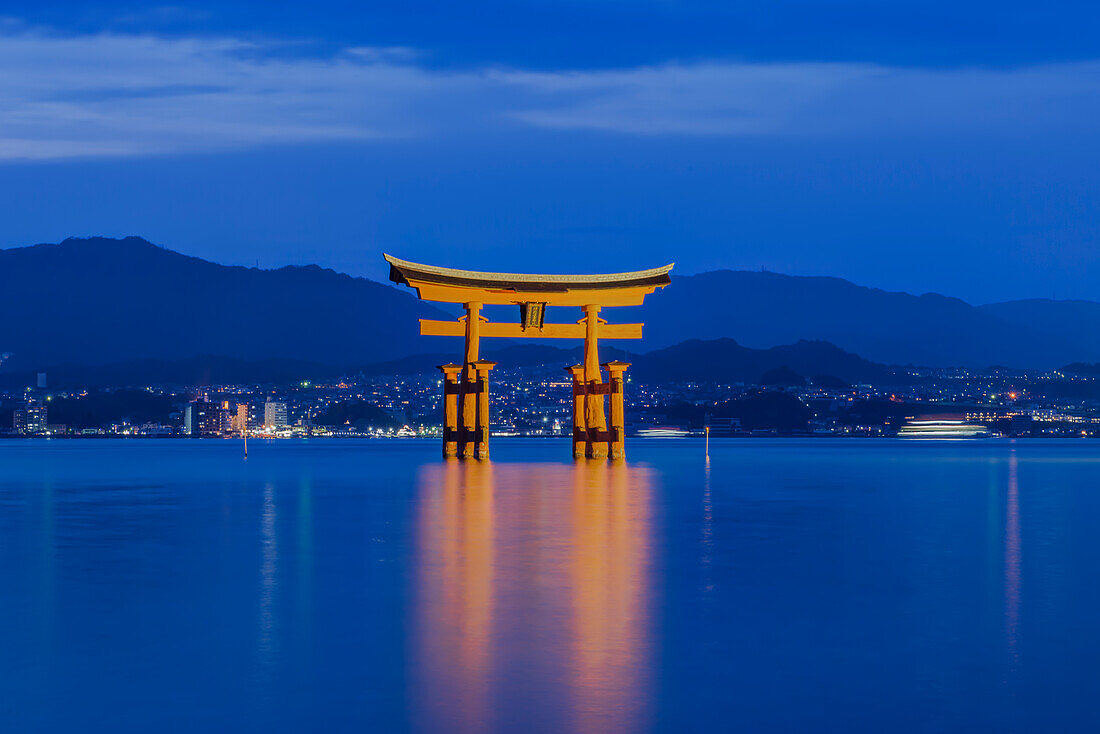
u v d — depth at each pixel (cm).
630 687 1546
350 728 1364
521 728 1366
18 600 2212
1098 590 2333
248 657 1712
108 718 1405
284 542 3225
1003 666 1667
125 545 3177
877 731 1359
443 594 2266
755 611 2084
